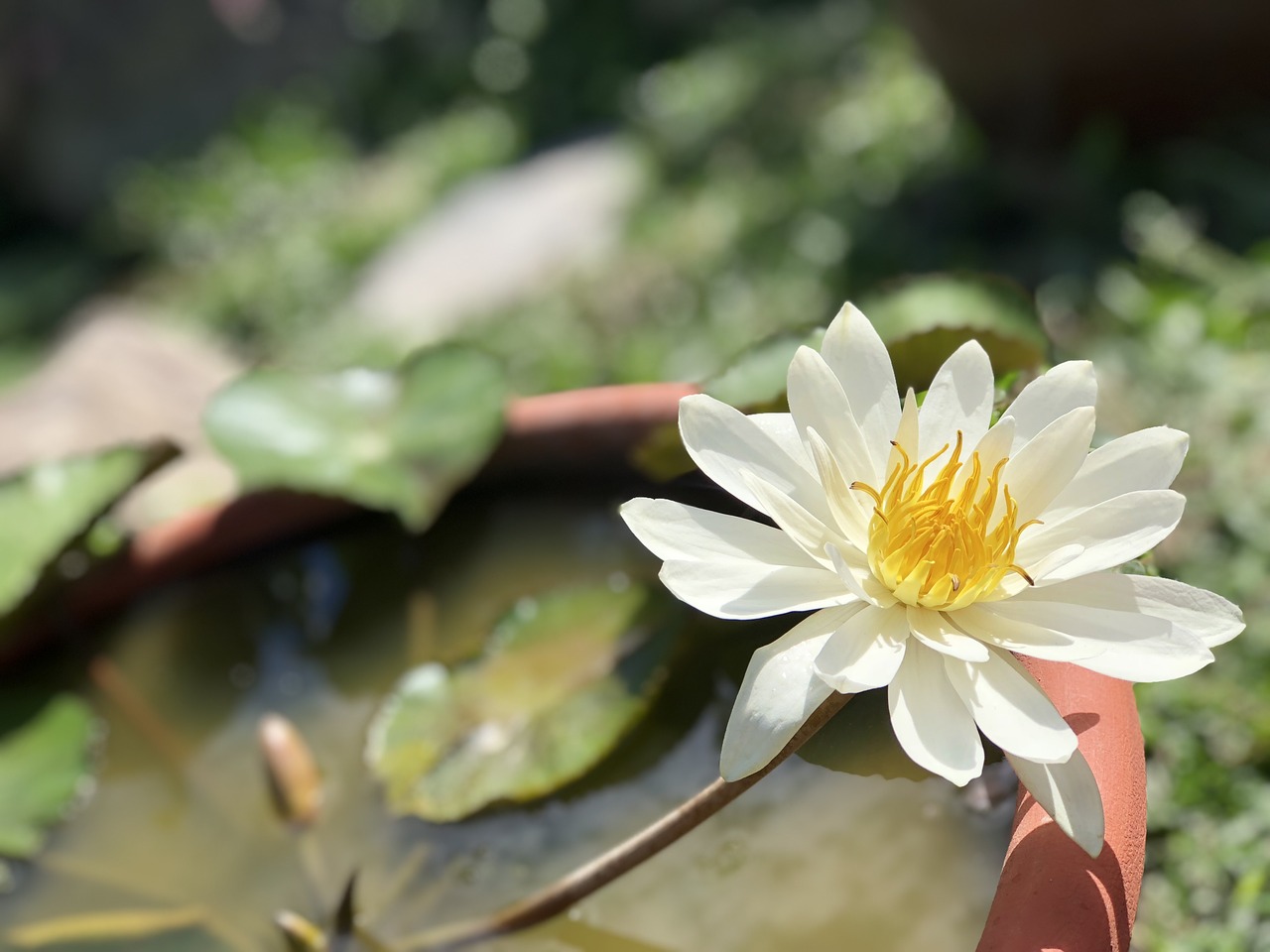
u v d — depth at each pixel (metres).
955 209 0.99
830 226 1.04
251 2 2.18
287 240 1.71
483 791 0.34
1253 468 0.55
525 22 2.15
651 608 0.37
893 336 0.37
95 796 0.38
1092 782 0.23
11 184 2.16
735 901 0.30
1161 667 0.23
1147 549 0.24
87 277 1.96
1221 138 0.89
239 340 1.54
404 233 1.63
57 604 0.42
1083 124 0.94
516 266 1.31
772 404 0.35
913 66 1.21
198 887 0.34
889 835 0.30
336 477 0.41
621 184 1.40
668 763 0.34
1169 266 0.75
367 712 0.39
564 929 0.30
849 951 0.28
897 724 0.23
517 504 0.43
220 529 0.43
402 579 0.43
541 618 0.38
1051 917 0.24
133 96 2.13
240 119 2.16
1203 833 0.41
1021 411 0.27
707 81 1.53
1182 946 0.38
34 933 0.34
